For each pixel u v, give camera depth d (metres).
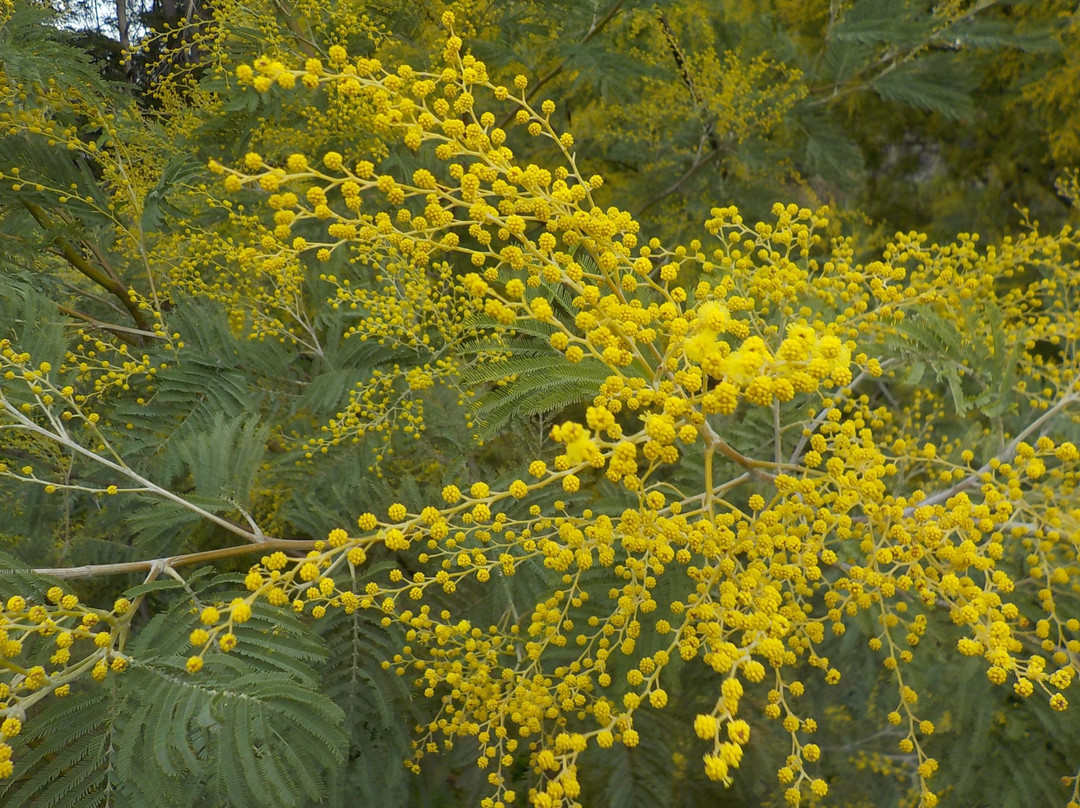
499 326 2.06
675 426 1.64
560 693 1.93
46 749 1.64
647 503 1.75
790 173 5.80
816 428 2.80
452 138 1.58
